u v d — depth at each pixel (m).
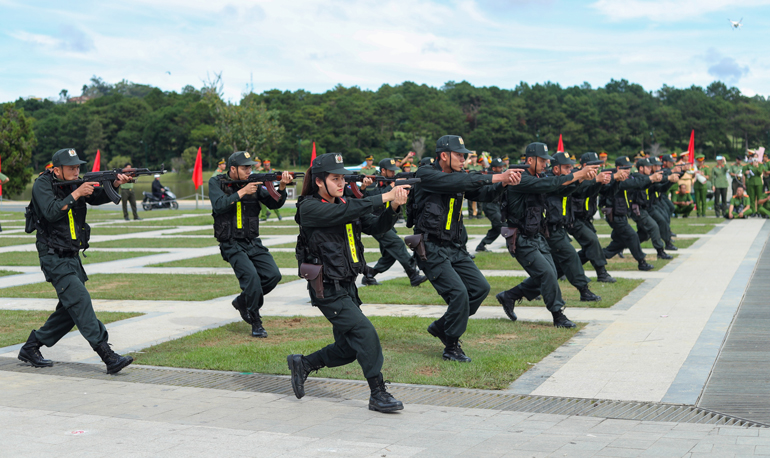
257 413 5.48
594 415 5.30
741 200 25.27
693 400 5.57
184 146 136.75
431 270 7.02
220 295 11.42
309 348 7.59
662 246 14.45
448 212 7.01
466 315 6.89
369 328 5.58
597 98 161.25
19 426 5.14
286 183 8.34
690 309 9.28
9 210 39.47
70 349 7.98
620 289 10.92
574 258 9.88
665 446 4.57
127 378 6.66
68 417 5.37
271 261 8.64
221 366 6.98
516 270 13.33
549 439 4.77
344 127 139.62
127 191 30.16
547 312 9.54
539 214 8.38
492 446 4.65
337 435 4.92
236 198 8.15
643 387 5.95
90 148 143.75
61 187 6.97
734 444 4.57
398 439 4.83
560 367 6.70
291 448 4.64
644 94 180.12
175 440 4.82
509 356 7.06
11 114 51.12
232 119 72.12
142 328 8.95
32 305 10.82
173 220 29.86
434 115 145.50
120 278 13.46
